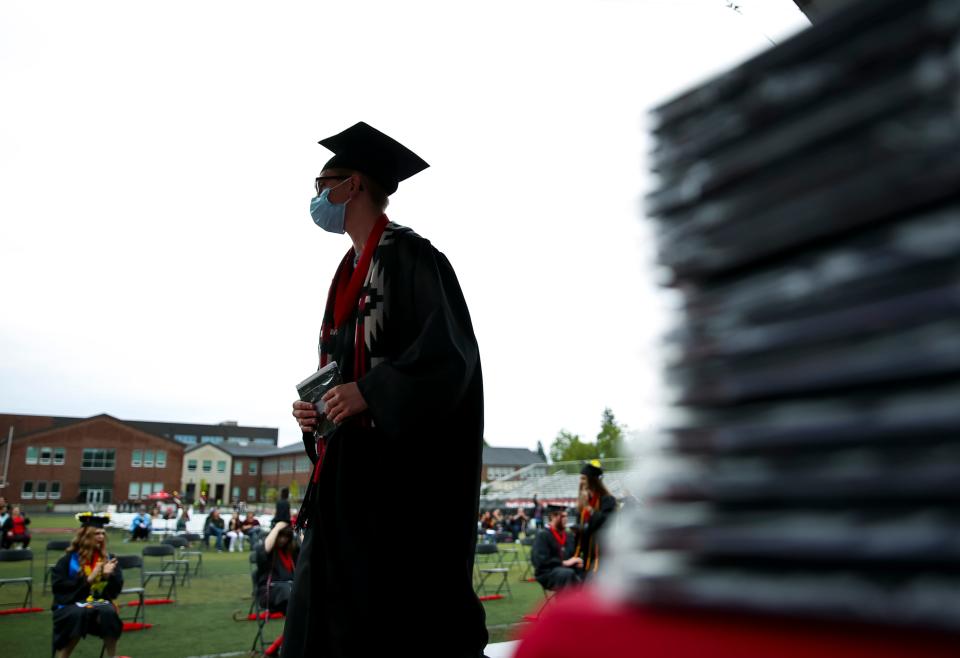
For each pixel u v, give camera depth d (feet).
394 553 7.55
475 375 8.34
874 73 1.70
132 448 366.63
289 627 7.86
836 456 1.66
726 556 1.77
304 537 8.13
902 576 1.51
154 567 76.07
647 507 1.96
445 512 7.84
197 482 410.11
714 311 1.97
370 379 7.61
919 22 1.63
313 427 8.11
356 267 8.84
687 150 2.10
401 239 8.80
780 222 1.84
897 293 1.61
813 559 1.61
